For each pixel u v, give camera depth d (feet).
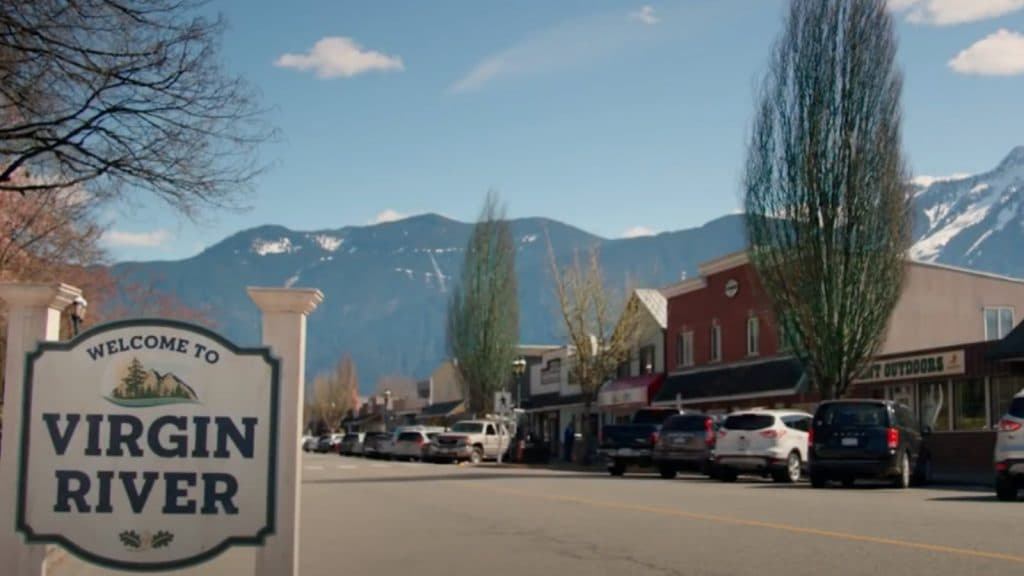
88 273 112.68
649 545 44.52
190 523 23.81
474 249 232.53
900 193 119.24
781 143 121.70
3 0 40.70
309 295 24.41
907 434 87.45
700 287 173.88
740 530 49.24
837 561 38.81
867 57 118.93
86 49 43.37
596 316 189.67
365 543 47.62
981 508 60.34
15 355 23.84
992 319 146.51
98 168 46.80
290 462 24.13
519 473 124.67
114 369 23.90
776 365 148.46
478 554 43.24
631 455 114.01
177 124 46.80
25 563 23.52
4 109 45.65
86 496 23.67
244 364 24.14
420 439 197.36
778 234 121.49
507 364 229.25
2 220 76.48
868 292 118.11
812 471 85.51
